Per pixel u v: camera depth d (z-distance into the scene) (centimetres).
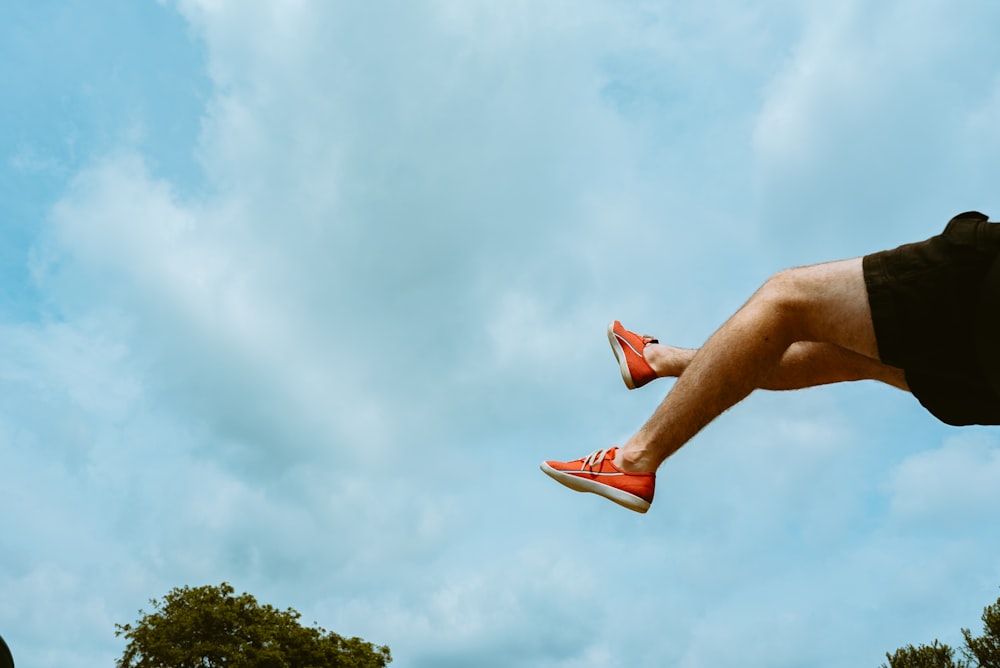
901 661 2522
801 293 214
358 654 3362
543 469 245
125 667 3002
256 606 3262
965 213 208
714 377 219
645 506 234
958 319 197
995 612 2397
